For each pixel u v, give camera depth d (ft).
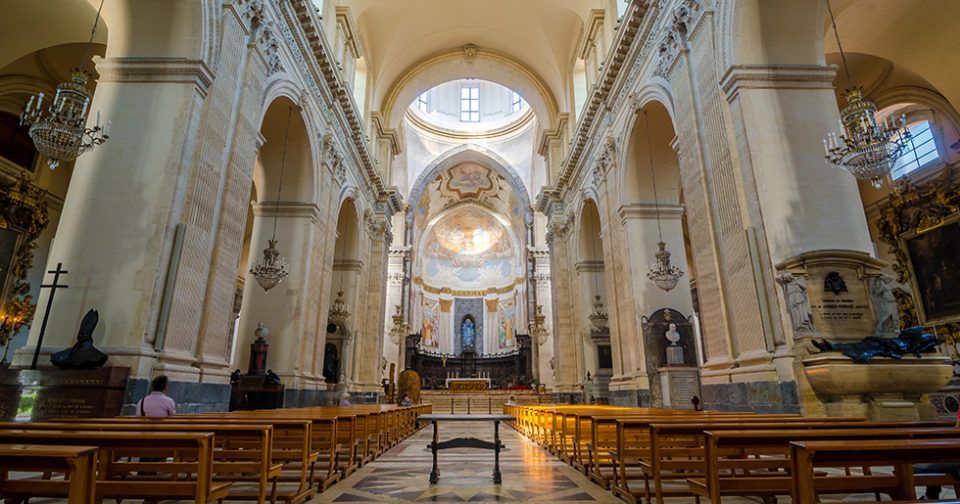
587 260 57.31
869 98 43.91
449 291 125.18
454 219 126.93
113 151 21.81
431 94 110.52
